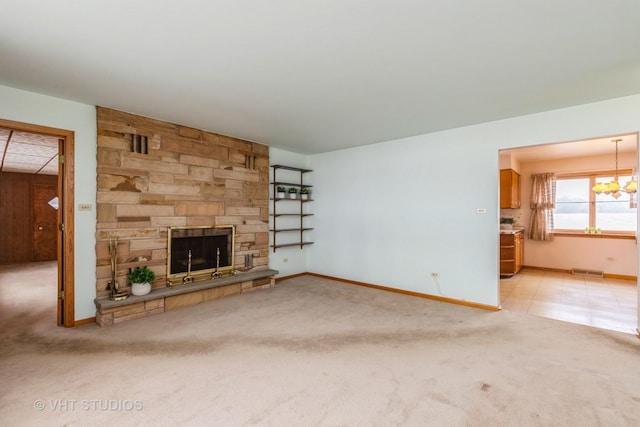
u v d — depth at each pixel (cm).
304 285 529
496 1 172
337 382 225
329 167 590
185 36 209
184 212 423
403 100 326
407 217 478
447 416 188
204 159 445
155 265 394
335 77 272
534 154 596
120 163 364
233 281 449
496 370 243
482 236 405
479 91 301
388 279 498
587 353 273
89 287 343
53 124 322
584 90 298
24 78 276
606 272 598
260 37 211
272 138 492
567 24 194
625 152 577
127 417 186
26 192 772
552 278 588
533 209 671
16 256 759
